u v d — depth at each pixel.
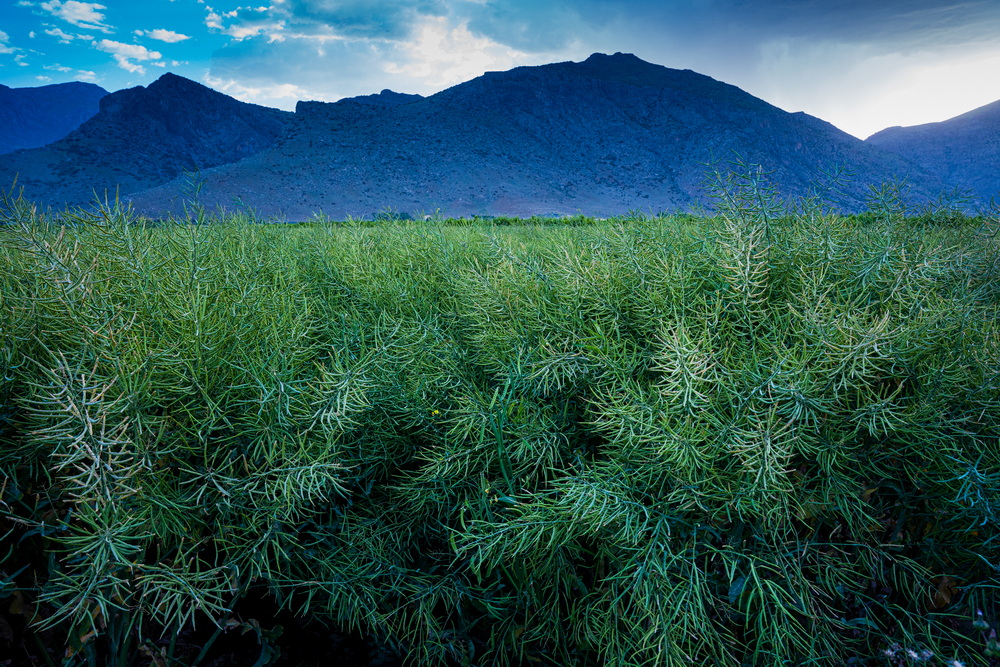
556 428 1.88
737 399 1.66
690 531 1.67
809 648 1.58
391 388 1.92
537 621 1.93
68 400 1.30
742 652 1.75
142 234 1.90
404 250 3.05
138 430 1.45
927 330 1.71
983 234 2.35
